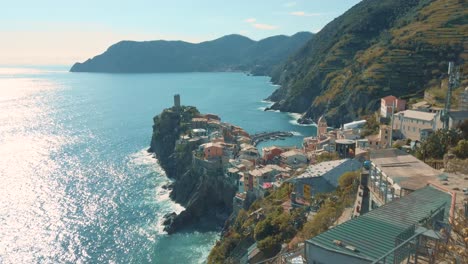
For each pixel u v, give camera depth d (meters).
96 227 104.00
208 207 119.50
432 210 26.64
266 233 64.81
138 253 92.12
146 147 188.25
